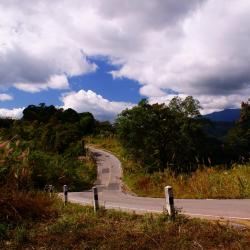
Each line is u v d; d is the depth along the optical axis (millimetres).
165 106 76938
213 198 19750
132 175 59188
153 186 30328
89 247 9594
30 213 13391
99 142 118938
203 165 26953
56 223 12180
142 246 9141
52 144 82062
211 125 79812
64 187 18297
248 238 9023
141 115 75188
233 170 24266
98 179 62031
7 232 11438
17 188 14859
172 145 74438
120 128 76688
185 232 9898
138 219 12281
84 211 14719
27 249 10055
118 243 9531
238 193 20047
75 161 70875
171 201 11570
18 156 18125
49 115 146500
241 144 79125
